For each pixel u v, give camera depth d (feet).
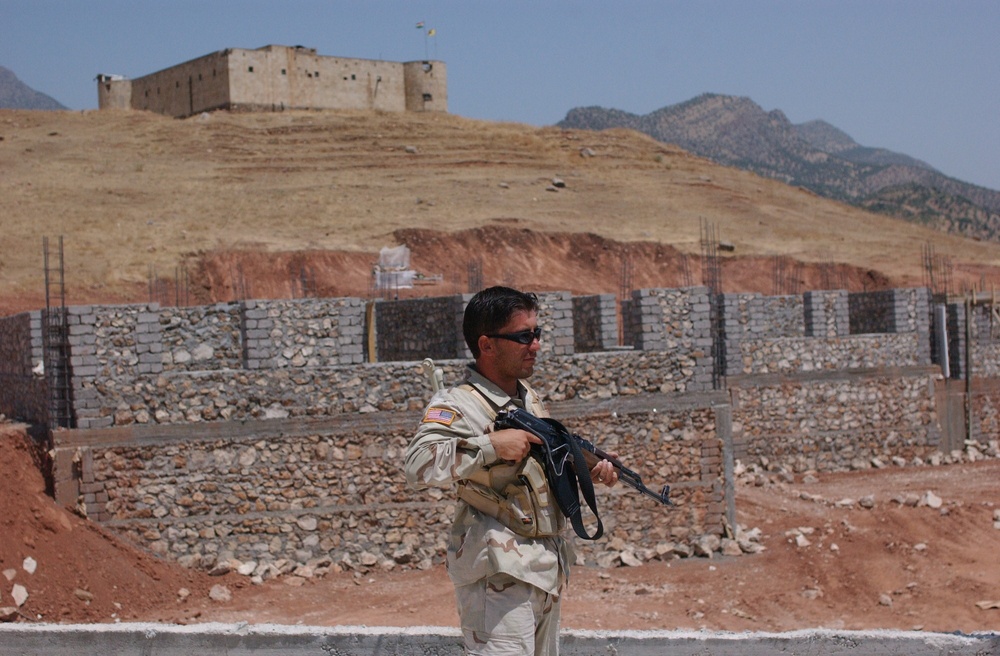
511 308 19.56
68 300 137.28
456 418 19.21
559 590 19.88
